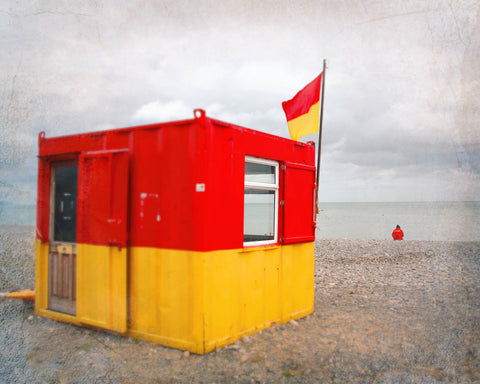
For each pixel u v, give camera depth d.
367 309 4.91
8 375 2.73
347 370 2.96
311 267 4.64
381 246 12.71
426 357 3.17
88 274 3.50
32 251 3.87
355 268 8.73
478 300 4.93
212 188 3.18
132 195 3.40
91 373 2.77
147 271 3.32
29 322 3.46
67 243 3.68
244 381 2.76
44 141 3.79
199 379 2.75
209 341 3.15
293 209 4.25
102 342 3.24
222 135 3.31
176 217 3.20
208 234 3.12
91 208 3.48
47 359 2.90
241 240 3.52
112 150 3.38
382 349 3.42
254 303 3.72
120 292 3.35
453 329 3.86
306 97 6.09
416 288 6.20
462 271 6.72
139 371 2.77
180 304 3.18
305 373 2.94
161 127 3.29
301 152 4.45
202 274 3.08
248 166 4.02
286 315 4.19
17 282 3.79
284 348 3.41
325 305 5.16
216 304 3.22
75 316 3.56
